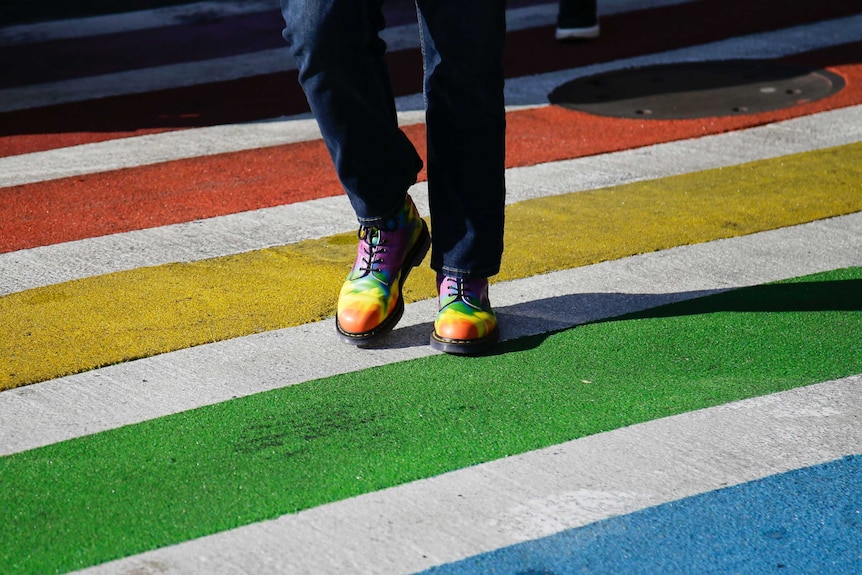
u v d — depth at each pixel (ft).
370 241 11.45
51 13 32.22
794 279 12.89
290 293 12.87
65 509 8.54
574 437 9.43
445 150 10.86
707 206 15.57
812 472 8.83
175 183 17.49
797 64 23.43
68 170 18.35
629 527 8.17
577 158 18.07
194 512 8.46
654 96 21.62
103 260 14.17
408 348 11.39
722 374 10.53
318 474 8.96
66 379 10.82
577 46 25.90
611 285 12.86
